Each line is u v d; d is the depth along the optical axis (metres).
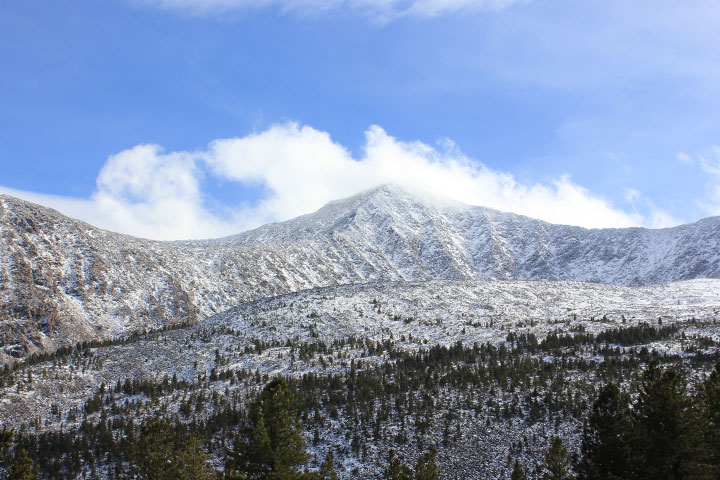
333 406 163.50
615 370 168.50
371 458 133.25
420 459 85.88
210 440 149.50
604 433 63.78
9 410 180.62
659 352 186.25
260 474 70.12
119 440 158.88
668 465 60.53
